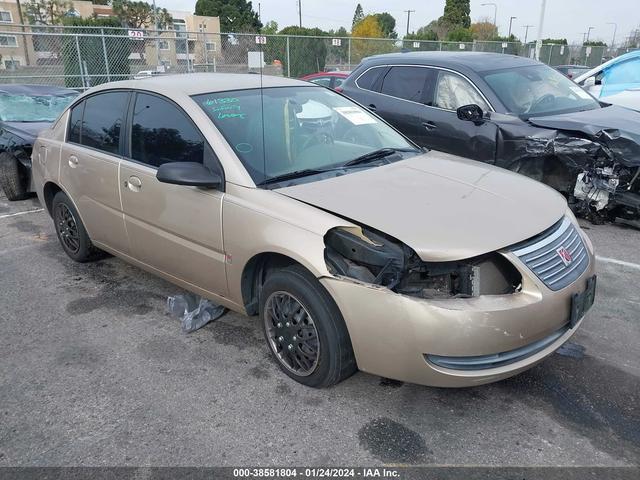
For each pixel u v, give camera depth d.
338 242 2.70
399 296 2.51
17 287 4.43
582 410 2.84
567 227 3.02
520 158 5.55
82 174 4.27
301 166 3.32
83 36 14.20
